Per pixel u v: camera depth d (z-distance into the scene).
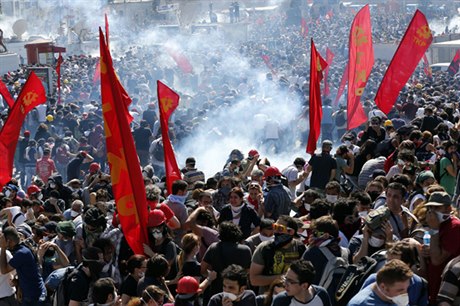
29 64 59.25
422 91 42.53
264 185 18.92
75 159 27.58
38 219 17.06
